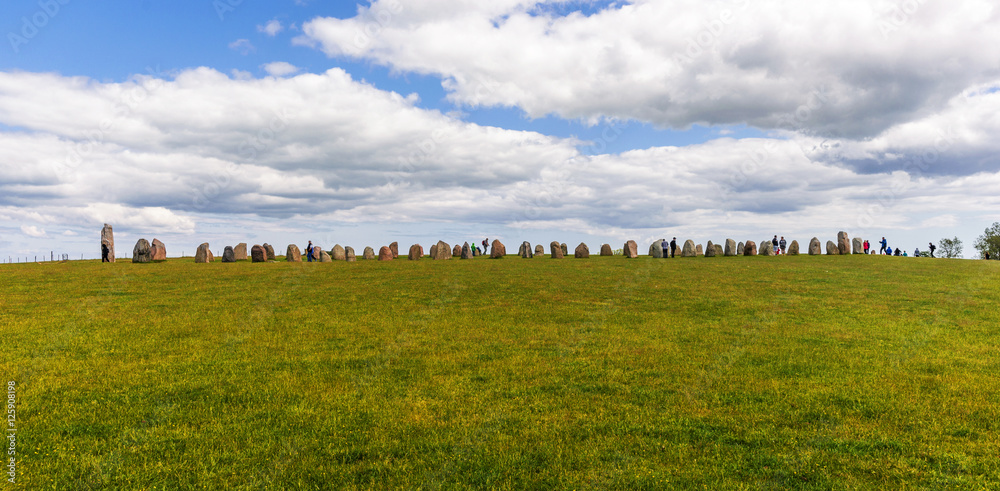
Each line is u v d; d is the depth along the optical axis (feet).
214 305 63.36
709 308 63.31
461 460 22.99
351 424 26.96
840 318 57.11
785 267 114.21
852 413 28.43
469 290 77.92
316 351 41.98
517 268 112.68
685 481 21.21
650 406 29.60
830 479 21.21
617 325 53.06
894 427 26.45
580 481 21.22
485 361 39.17
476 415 28.12
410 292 75.66
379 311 60.49
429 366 37.68
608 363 38.65
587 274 100.07
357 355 40.78
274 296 71.15
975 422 26.99
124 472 21.90
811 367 37.52
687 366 37.81
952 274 100.17
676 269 110.11
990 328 51.88
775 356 40.73
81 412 28.19
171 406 29.30
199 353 40.93
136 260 124.57
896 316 58.39
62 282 82.33
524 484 20.95
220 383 33.37
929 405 29.55
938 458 22.98
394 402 30.12
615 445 24.45
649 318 56.90
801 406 29.45
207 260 128.16
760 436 25.32
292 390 32.04
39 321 52.24
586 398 30.89
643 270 107.86
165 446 24.26
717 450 23.91
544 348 43.42
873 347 43.88
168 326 50.88
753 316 58.23
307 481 21.33
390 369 36.94
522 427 26.55
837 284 85.66
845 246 163.22
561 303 66.80
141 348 42.29
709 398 30.86
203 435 25.48
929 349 43.16
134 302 64.85
